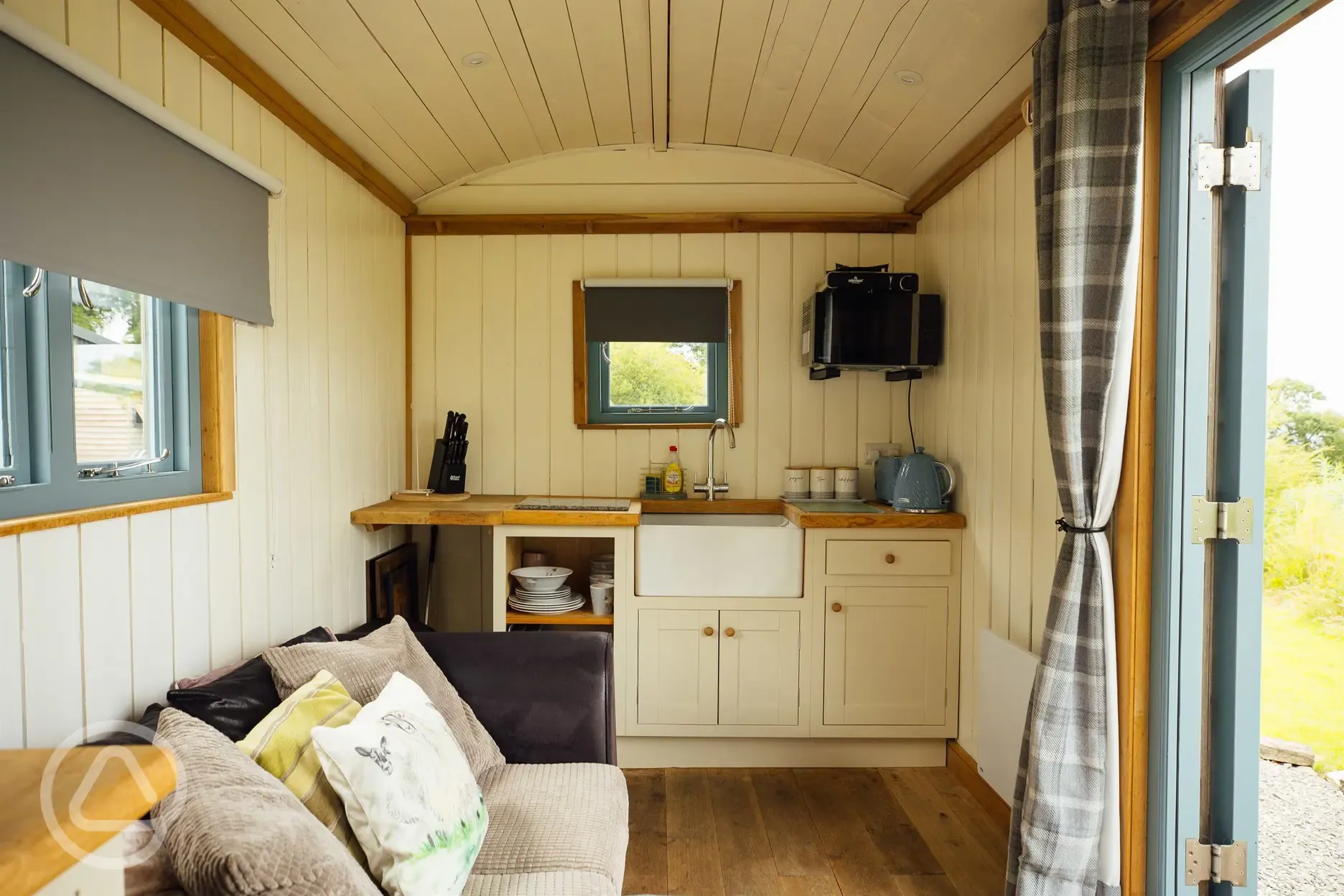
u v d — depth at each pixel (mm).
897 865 2227
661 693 2857
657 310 3285
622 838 1706
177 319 1785
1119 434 1708
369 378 2877
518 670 2072
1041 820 1737
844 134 2883
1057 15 1767
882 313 2965
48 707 1320
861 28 2152
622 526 2791
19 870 594
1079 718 1747
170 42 1692
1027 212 2273
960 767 2787
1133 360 1732
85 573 1410
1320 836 2330
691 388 3418
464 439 3166
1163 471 1717
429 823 1323
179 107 1724
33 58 1269
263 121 2086
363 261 2807
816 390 3334
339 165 2578
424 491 3098
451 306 3328
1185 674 1724
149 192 1561
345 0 1881
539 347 3334
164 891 905
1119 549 1771
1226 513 1701
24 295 1348
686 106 2832
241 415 1960
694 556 2850
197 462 1827
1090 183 1683
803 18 2158
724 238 3330
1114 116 1654
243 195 1916
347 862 1027
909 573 2826
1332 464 2531
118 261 1468
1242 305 1692
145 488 1635
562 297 3334
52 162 1311
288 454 2213
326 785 1335
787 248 3318
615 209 3311
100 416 1558
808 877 2162
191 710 1395
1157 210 1719
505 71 2432
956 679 2842
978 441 2662
